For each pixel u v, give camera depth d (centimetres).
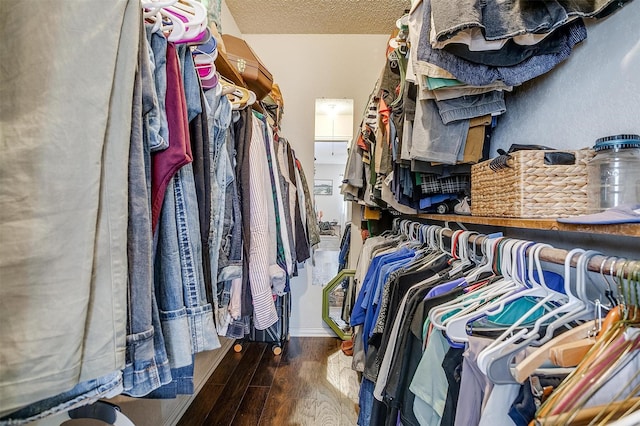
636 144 67
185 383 81
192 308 73
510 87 98
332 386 208
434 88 95
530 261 72
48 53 43
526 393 52
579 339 52
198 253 77
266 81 190
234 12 248
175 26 74
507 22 74
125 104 51
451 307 76
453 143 110
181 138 69
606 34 86
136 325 55
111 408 76
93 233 46
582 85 95
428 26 85
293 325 290
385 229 272
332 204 291
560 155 81
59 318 42
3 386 38
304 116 283
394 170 147
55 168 42
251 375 221
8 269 39
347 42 281
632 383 47
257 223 125
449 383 68
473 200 115
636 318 47
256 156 131
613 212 60
